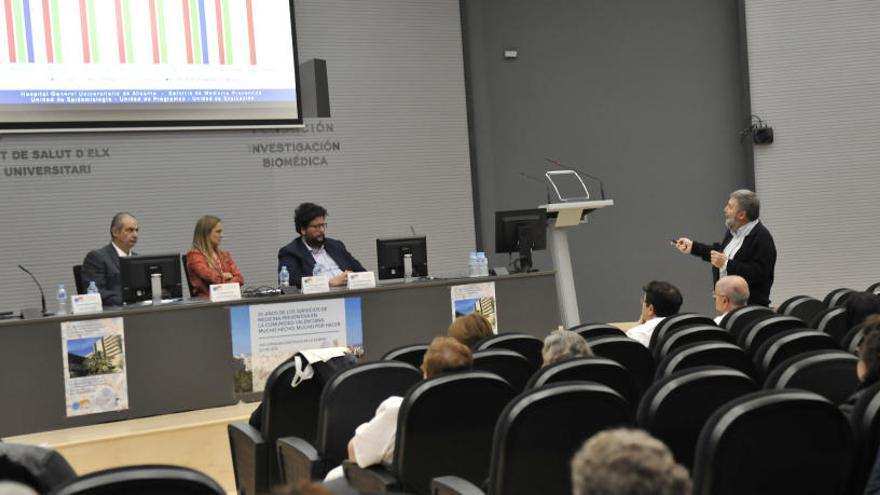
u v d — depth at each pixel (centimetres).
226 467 523
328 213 920
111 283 632
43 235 820
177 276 585
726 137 1031
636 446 129
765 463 217
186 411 554
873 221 1023
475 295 645
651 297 512
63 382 527
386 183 945
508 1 1003
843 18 1021
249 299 567
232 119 851
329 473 334
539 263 1001
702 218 1031
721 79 1030
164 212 859
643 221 1024
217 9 842
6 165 806
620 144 1021
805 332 361
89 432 515
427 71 966
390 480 291
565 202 836
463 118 978
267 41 860
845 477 225
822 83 1022
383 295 611
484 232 990
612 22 1020
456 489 258
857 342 391
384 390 339
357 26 941
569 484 255
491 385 286
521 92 1005
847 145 1023
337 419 335
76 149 827
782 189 1020
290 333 578
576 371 304
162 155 857
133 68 816
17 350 518
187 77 834
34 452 236
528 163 1005
